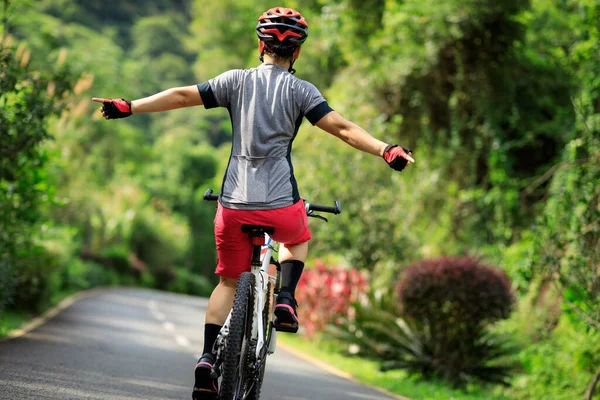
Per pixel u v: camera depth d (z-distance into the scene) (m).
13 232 27.03
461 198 44.19
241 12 92.94
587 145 28.52
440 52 41.91
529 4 40.72
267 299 11.25
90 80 44.16
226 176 10.23
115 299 62.28
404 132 45.56
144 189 147.50
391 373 30.50
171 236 118.38
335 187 43.12
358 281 40.34
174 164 175.25
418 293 27.03
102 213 97.44
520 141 44.28
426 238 45.50
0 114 21.62
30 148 23.20
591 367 25.36
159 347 27.28
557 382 25.86
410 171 45.47
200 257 154.62
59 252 39.66
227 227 10.24
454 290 26.59
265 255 11.09
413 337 28.61
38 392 13.09
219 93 10.14
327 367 30.67
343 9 48.38
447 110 44.38
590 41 33.66
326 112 9.98
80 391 13.88
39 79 22.80
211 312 10.95
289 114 10.05
